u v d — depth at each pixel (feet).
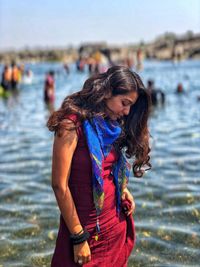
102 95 4.52
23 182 11.94
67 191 4.48
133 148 5.01
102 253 4.82
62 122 4.42
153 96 32.91
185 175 12.22
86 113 4.46
